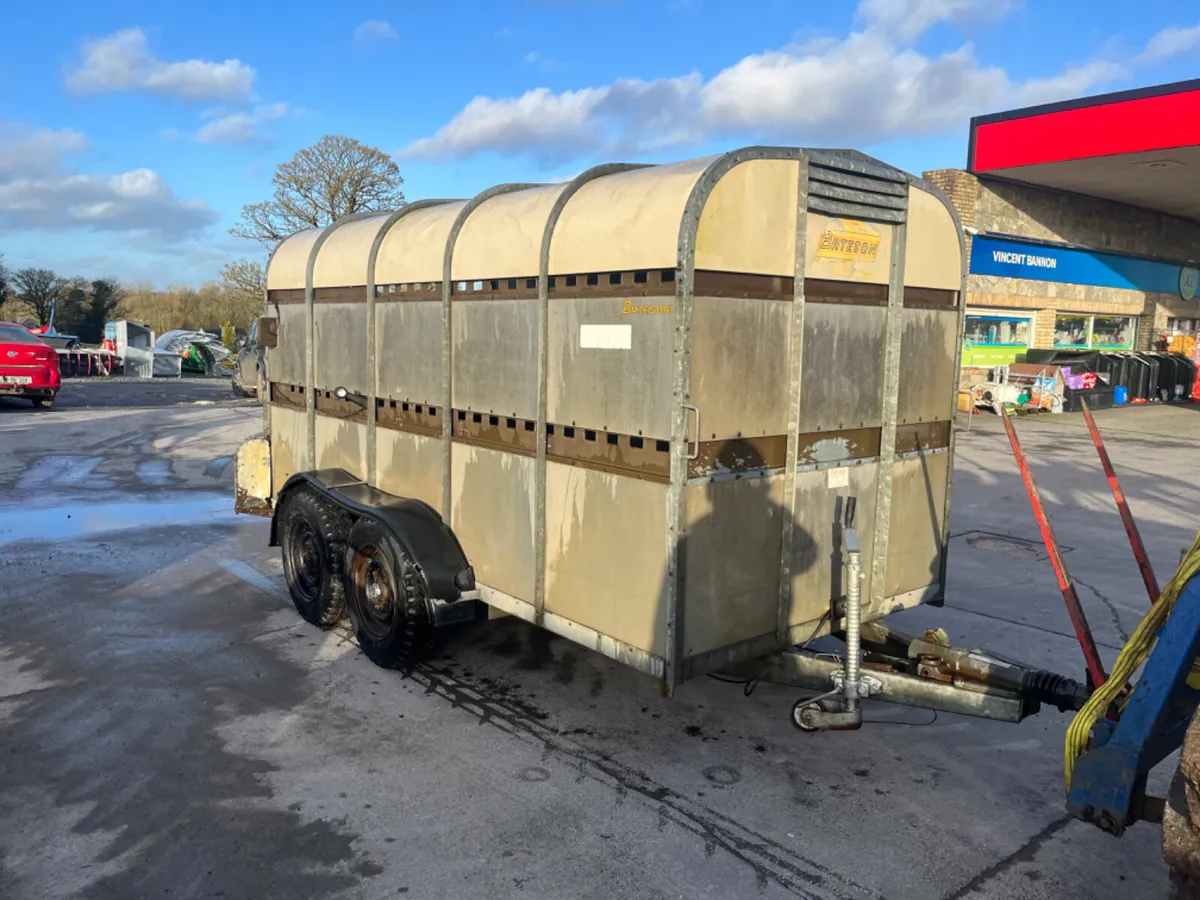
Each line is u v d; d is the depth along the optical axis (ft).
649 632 11.71
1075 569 23.77
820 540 13.28
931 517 15.34
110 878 9.93
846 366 13.20
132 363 112.88
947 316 14.90
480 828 11.05
